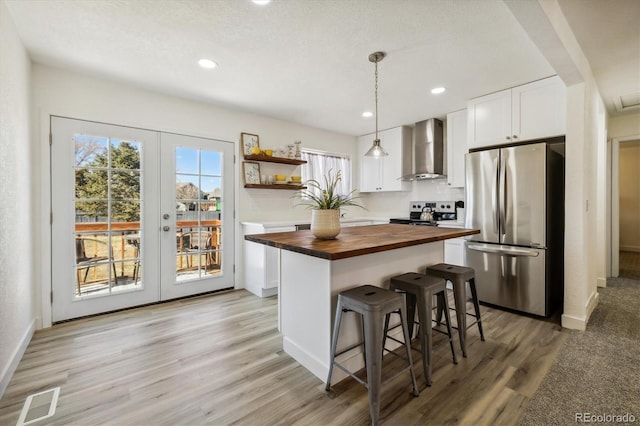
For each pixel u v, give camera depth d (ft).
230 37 7.09
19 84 7.04
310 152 15.66
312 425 4.93
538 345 7.60
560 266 10.32
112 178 9.73
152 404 5.43
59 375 6.31
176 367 6.64
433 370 6.51
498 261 10.05
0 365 5.67
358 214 17.70
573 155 8.55
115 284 9.89
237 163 12.58
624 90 10.59
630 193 21.48
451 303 10.90
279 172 13.99
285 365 6.75
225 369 6.58
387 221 15.34
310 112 12.83
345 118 13.80
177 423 4.97
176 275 11.14
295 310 6.98
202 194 11.69
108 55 7.96
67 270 9.01
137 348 7.48
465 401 5.49
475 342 7.79
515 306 9.73
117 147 9.79
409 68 8.70
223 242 12.28
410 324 7.82
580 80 8.21
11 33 6.34
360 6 5.96
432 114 13.25
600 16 6.45
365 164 17.15
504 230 9.91
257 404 5.44
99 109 9.39
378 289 5.82
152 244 10.55
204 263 11.85
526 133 9.78
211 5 5.94
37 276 8.48
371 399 4.86
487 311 10.01
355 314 6.45
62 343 7.70
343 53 7.82
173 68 8.67
